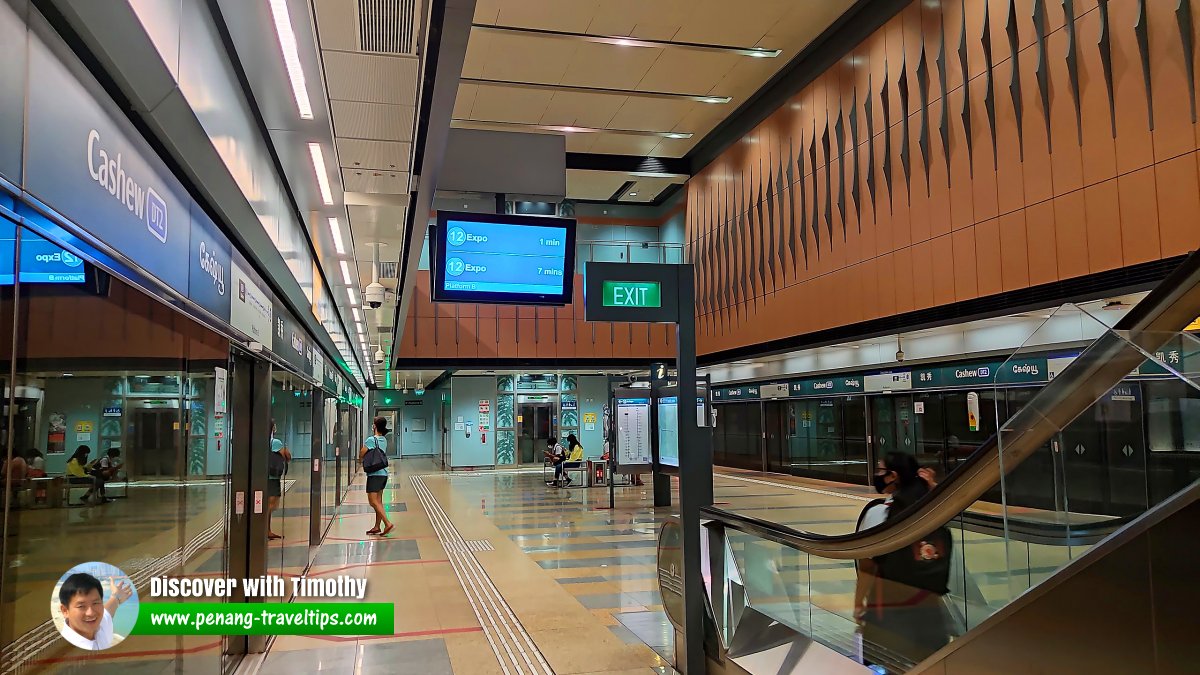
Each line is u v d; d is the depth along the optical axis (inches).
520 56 603.8
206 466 153.6
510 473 973.8
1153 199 337.4
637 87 671.1
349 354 711.1
